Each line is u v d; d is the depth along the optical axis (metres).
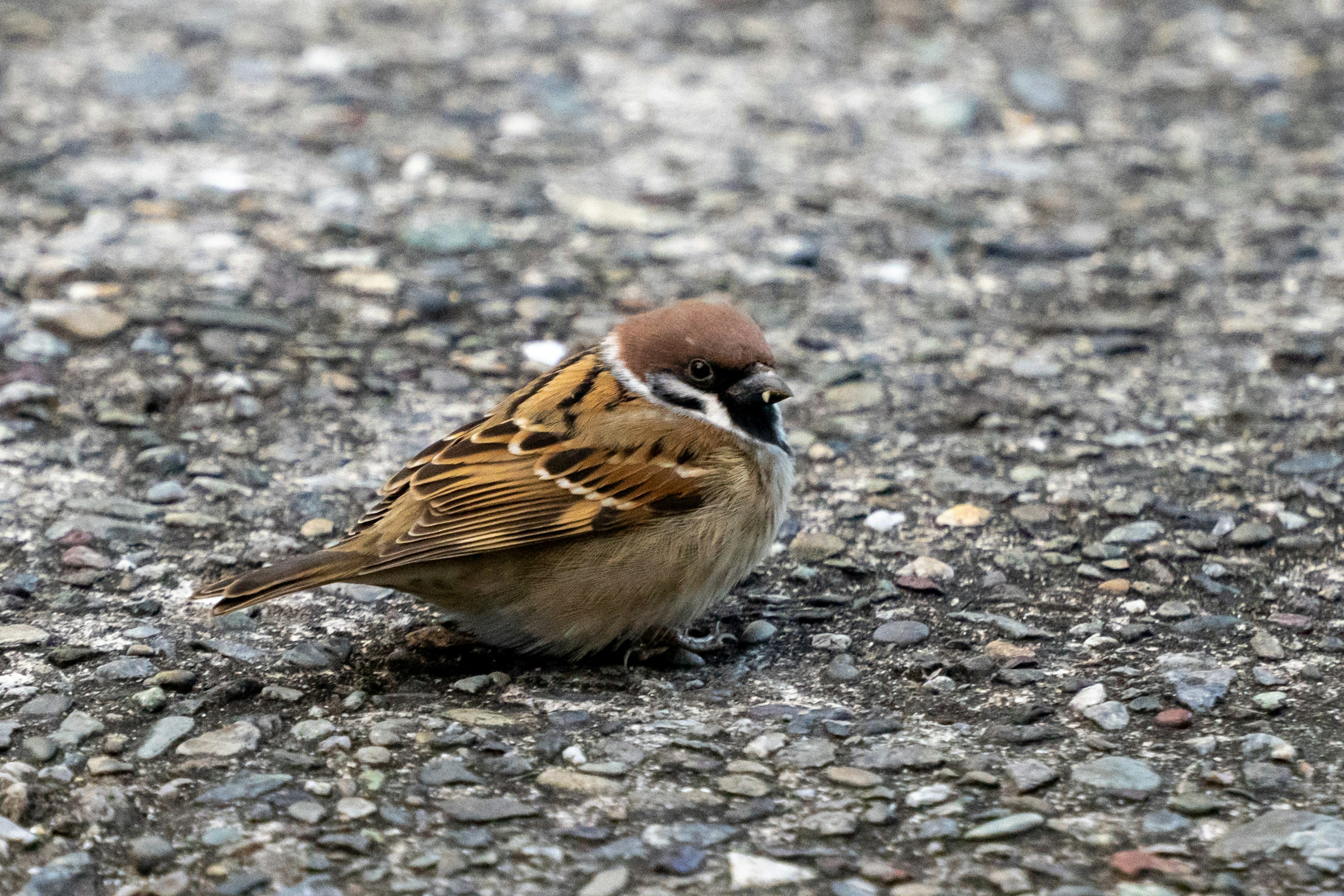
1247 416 11.71
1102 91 18.48
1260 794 6.91
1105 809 6.84
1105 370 12.59
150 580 9.21
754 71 18.84
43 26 18.97
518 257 14.48
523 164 16.39
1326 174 16.36
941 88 18.45
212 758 7.25
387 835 6.61
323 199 15.34
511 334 13.05
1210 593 9.16
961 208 15.69
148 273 13.55
